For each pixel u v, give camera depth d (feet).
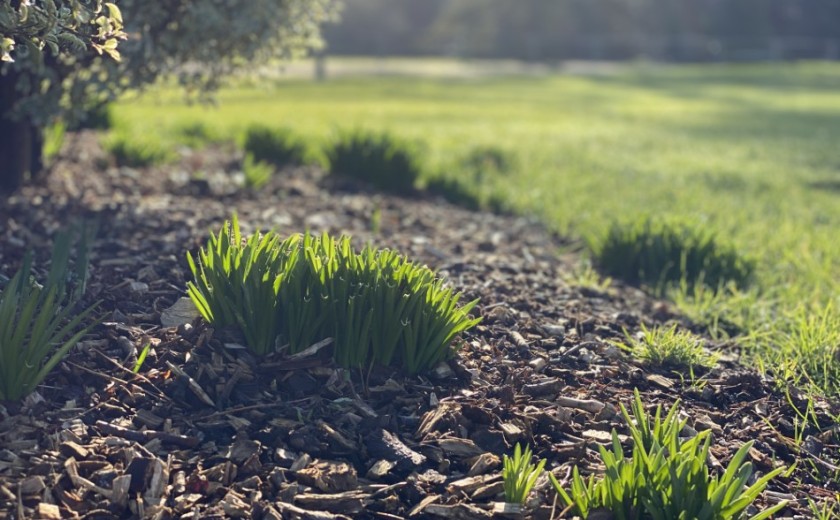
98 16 4.91
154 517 4.10
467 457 4.58
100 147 10.79
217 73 8.32
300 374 4.94
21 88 7.36
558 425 4.85
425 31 71.82
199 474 4.33
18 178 8.02
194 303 5.27
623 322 6.23
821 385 5.50
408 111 24.14
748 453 4.77
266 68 8.75
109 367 4.91
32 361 4.58
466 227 8.69
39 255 6.25
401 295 5.02
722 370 5.60
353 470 4.42
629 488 4.14
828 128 22.29
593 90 36.29
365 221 8.32
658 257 7.39
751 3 73.10
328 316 5.01
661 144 18.08
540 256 7.82
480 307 6.01
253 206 8.38
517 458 4.30
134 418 4.62
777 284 7.60
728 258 7.41
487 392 5.03
